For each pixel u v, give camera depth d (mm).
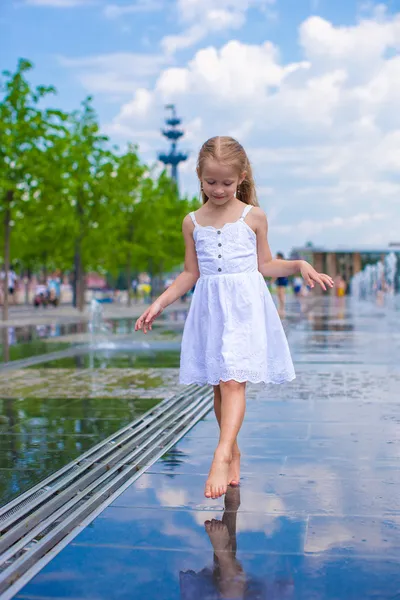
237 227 3873
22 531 3490
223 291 3852
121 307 43812
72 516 3631
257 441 5391
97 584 2824
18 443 5453
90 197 34281
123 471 4539
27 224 25703
